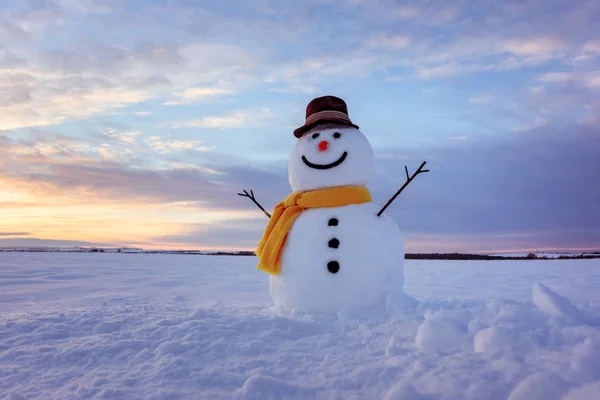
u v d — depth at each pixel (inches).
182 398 91.7
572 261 651.5
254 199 209.0
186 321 152.3
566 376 92.6
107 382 101.2
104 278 356.8
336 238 170.6
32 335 141.9
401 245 181.2
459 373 96.8
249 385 93.7
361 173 183.8
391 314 160.1
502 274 399.5
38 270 418.0
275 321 149.5
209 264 577.6
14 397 94.6
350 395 92.0
